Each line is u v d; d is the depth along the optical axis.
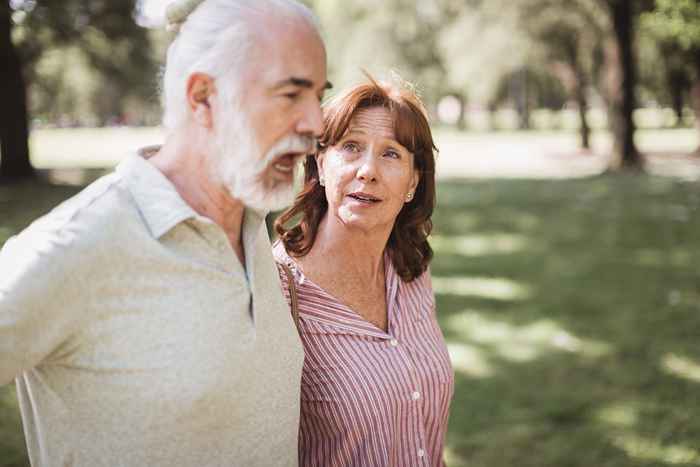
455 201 14.03
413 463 1.81
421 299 2.00
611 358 4.80
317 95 1.30
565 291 6.64
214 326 1.31
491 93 28.41
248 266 1.40
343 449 1.77
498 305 6.20
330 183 1.81
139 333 1.26
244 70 1.24
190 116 1.31
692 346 4.98
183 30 1.30
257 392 1.43
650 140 30.28
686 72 25.03
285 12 1.27
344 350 1.80
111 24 20.05
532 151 28.33
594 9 20.31
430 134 1.87
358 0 33.84
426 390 1.86
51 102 46.91
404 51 33.72
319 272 1.86
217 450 1.39
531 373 4.58
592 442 3.63
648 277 7.11
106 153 30.19
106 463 1.30
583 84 27.00
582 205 12.85
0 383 1.19
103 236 1.22
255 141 1.26
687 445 3.58
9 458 3.36
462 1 25.33
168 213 1.27
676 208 11.94
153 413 1.29
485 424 3.87
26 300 1.15
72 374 1.27
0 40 17.45
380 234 1.85
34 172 18.59
